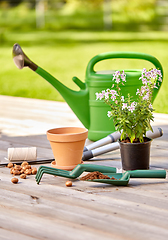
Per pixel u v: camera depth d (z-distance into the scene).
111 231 1.15
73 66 6.78
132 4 18.28
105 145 1.93
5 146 2.18
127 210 1.29
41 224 1.20
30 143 2.22
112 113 1.68
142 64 6.61
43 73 2.01
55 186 1.52
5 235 1.14
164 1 18.55
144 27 16.27
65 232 1.15
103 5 18.48
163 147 2.08
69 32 14.62
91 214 1.26
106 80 2.07
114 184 1.51
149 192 1.44
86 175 1.59
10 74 6.06
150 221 1.20
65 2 19.28
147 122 1.70
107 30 15.41
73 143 1.68
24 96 4.28
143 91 1.68
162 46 9.23
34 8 18.64
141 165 1.67
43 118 2.87
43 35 13.40
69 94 2.11
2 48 9.70
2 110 3.21
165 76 5.36
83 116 2.18
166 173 1.66
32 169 1.69
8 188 1.51
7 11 18.11
